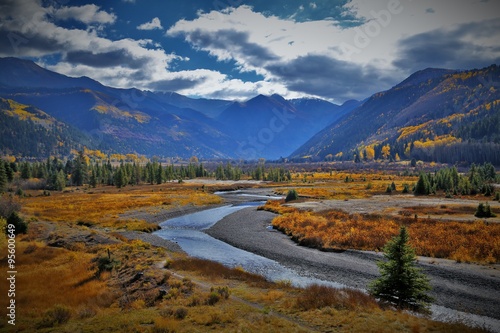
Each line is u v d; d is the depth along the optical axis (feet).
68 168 568.00
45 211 228.84
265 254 130.41
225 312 60.39
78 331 51.42
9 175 409.90
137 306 66.39
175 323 53.78
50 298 71.05
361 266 109.70
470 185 306.35
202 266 101.81
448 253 112.98
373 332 51.60
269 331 51.11
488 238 117.60
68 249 123.65
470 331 53.16
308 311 62.75
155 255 114.83
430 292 84.23
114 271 94.32
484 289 84.38
